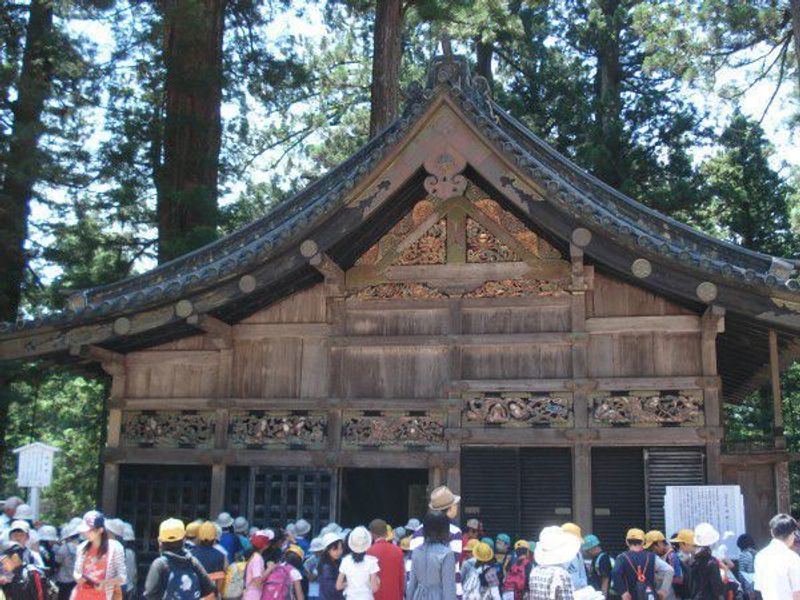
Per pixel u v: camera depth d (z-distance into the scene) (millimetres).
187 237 18062
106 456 12555
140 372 12828
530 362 11844
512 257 12031
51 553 10125
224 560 8250
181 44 18984
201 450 12359
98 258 21422
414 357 12148
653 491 11312
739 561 9828
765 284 10234
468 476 11844
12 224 18047
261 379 12461
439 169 11508
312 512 11969
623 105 31203
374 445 11992
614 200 12852
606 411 11516
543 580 6098
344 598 7957
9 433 25203
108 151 19844
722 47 23953
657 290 11555
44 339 11883
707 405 11281
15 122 18781
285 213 13508
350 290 12383
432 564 6703
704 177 29219
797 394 27422
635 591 8398
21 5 20688
